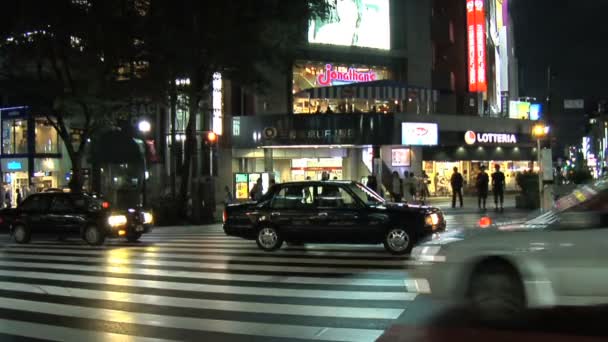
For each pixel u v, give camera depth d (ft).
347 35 130.93
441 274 23.82
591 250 21.04
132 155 78.84
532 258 21.97
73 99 73.36
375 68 135.23
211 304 28.50
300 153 125.29
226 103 120.57
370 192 45.60
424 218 41.93
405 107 132.26
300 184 45.65
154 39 71.26
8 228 57.98
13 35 72.28
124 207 57.88
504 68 211.61
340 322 24.41
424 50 139.13
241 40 73.51
